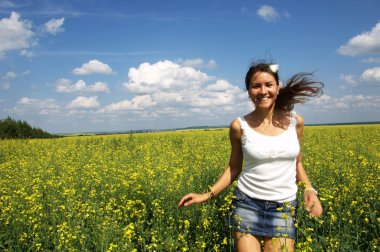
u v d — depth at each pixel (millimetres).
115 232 4781
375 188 6250
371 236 4824
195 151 13938
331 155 11148
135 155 13203
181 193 6316
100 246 4520
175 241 4477
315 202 3650
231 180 3852
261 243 3504
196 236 4676
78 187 7547
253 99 3498
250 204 3463
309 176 7715
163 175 7691
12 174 9781
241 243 3459
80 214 5336
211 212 5254
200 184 7039
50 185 7281
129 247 4309
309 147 14461
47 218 5520
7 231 5203
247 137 3490
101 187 7262
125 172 8062
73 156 13375
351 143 15875
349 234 4727
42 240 4934
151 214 5988
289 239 3375
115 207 6223
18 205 6055
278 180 3418
